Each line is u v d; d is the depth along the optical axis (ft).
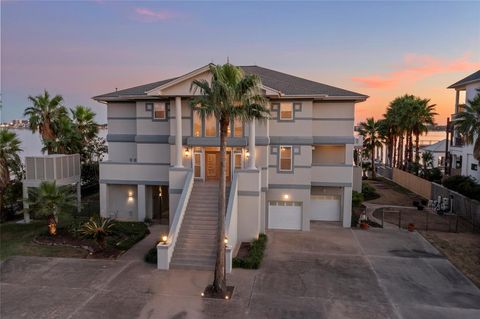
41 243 67.92
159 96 75.00
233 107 44.93
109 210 88.63
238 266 56.59
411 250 65.77
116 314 42.04
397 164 178.19
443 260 60.39
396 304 44.57
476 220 83.56
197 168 78.07
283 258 61.31
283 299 45.85
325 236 75.20
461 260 60.44
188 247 59.26
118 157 91.56
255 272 54.80
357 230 80.12
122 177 85.40
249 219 69.72
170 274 53.83
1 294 47.26
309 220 83.10
